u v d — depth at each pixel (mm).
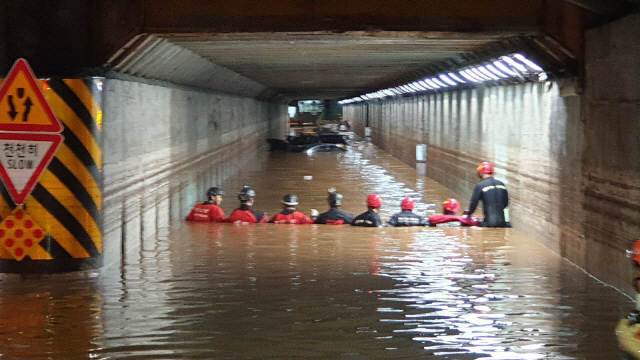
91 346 6742
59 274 9688
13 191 9391
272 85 32438
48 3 9891
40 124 9273
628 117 8547
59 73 9773
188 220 15047
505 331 7227
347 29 10227
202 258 10836
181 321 7523
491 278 9570
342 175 25688
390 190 21312
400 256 11016
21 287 9000
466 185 19016
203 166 19578
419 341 6898
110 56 10008
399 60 17562
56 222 9664
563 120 11078
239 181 23625
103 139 9984
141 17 10023
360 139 51375
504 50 12617
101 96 9859
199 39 11562
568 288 9047
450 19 10258
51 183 9625
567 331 7230
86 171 9711
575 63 10281
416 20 10258
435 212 16906
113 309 7965
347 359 6410
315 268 10086
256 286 9016
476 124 17844
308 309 7969
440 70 19016
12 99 9258
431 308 8039
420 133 26969
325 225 14328
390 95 34406
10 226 9625
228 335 7074
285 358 6441
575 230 10492
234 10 10156
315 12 10203
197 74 17469
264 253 11227
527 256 11156
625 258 8664
